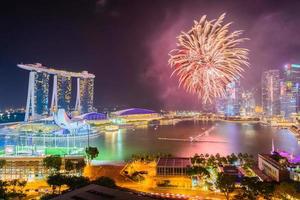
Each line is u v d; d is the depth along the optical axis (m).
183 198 175.12
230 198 174.75
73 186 160.75
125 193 107.06
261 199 172.12
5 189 168.75
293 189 157.88
